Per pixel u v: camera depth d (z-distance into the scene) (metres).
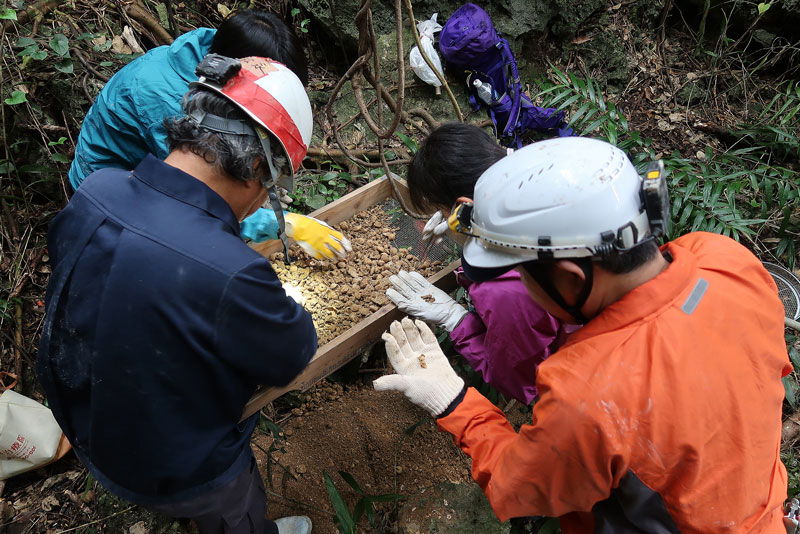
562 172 0.99
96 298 1.20
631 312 1.02
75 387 1.33
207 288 1.17
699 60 4.14
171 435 1.30
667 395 0.97
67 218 1.28
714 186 2.91
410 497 2.26
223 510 1.59
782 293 2.69
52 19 2.92
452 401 1.51
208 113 1.23
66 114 2.79
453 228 1.23
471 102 3.46
